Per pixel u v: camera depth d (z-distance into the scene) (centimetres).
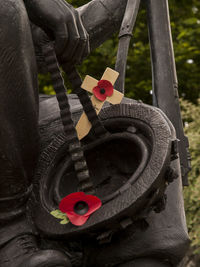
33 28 236
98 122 224
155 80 269
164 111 262
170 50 272
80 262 222
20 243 212
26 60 200
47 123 250
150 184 193
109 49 458
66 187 229
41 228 207
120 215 192
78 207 196
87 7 275
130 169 225
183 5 782
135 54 602
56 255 196
